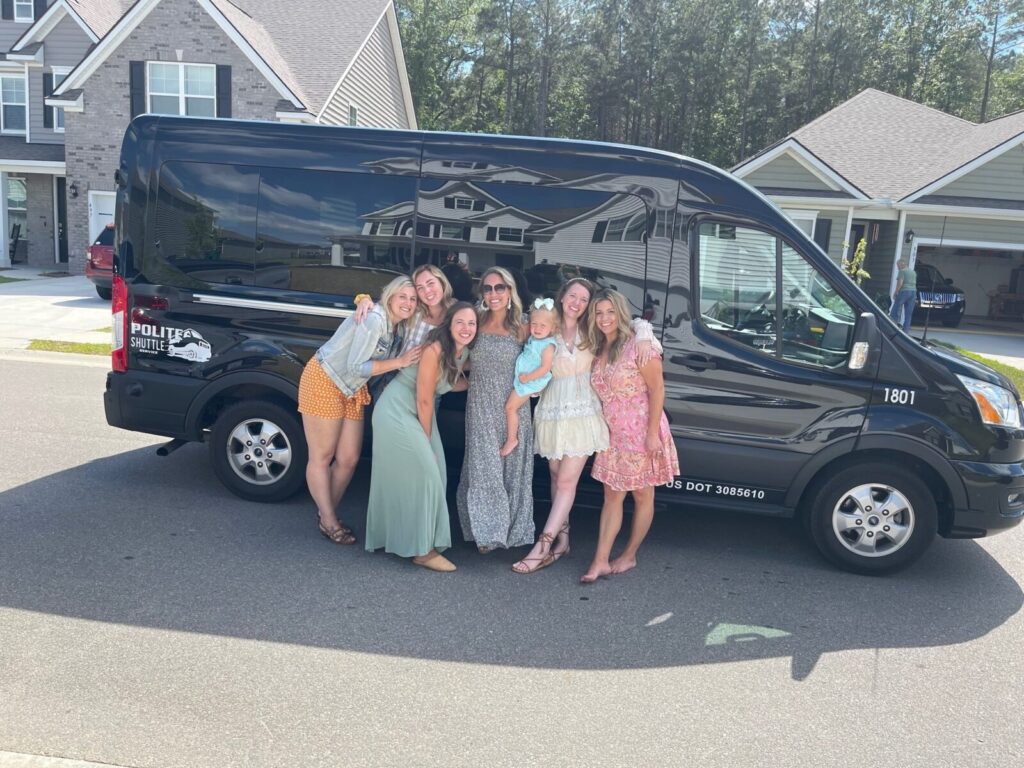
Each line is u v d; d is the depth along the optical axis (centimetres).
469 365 493
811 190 2084
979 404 487
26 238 2603
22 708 326
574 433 477
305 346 545
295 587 450
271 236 549
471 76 5153
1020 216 1989
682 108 4769
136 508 561
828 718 349
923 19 4875
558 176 517
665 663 389
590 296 471
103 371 1018
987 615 462
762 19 4731
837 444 498
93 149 2227
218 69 2139
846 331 498
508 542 495
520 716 339
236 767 296
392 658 380
